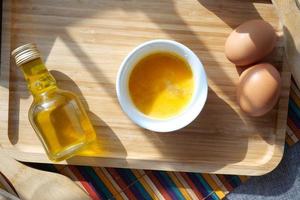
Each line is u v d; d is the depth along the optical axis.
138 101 0.52
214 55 0.52
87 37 0.52
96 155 0.52
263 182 0.55
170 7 0.52
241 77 0.50
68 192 0.52
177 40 0.52
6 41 0.51
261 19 0.52
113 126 0.52
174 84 0.52
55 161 0.52
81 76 0.52
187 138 0.52
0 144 0.52
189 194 0.54
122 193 0.54
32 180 0.52
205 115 0.52
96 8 0.52
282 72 0.52
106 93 0.52
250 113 0.50
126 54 0.52
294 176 0.55
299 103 0.54
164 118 0.51
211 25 0.52
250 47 0.48
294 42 0.51
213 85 0.52
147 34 0.52
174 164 0.52
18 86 0.52
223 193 0.54
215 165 0.52
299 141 0.55
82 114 0.51
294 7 0.51
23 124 0.52
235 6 0.52
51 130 0.51
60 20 0.52
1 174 0.53
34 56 0.47
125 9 0.52
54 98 0.50
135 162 0.52
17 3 0.51
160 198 0.54
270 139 0.53
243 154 0.53
